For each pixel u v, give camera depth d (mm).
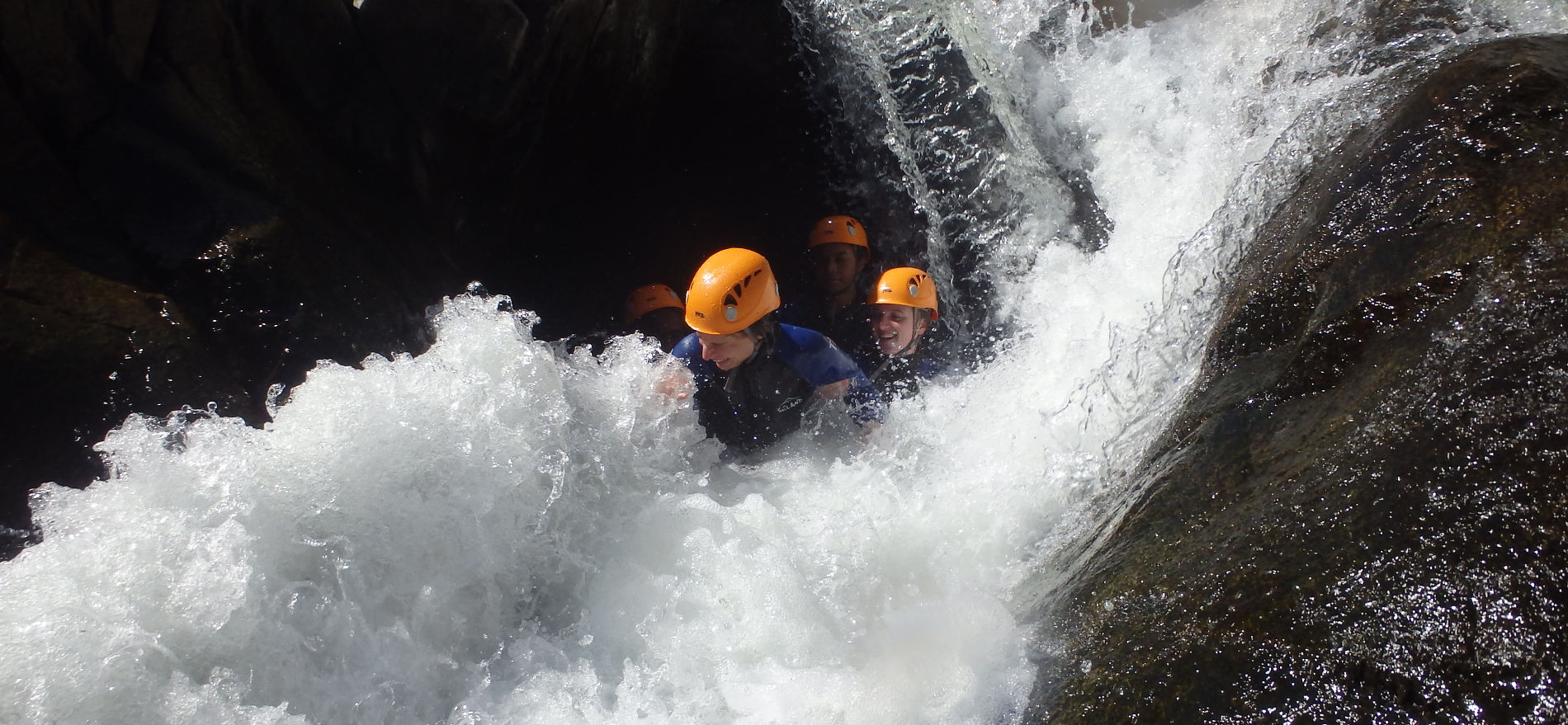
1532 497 2238
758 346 4734
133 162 3992
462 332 3971
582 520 3906
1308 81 5883
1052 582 3150
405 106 4934
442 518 3553
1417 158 3398
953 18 6809
